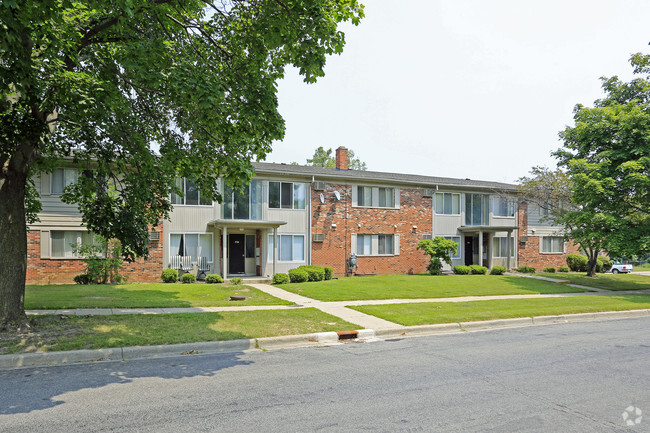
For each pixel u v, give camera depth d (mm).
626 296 16781
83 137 9797
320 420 4266
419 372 6156
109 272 18141
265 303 12750
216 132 10398
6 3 5125
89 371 6082
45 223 17719
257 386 5414
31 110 7969
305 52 8516
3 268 7820
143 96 10359
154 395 5020
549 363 6762
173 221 20094
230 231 21797
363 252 24516
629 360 7012
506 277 23609
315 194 23281
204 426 4086
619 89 21594
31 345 6863
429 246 24531
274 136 8906
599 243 20141
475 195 28172
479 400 4934
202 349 7500
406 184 25797
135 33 8609
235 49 9922
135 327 8500
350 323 9805
